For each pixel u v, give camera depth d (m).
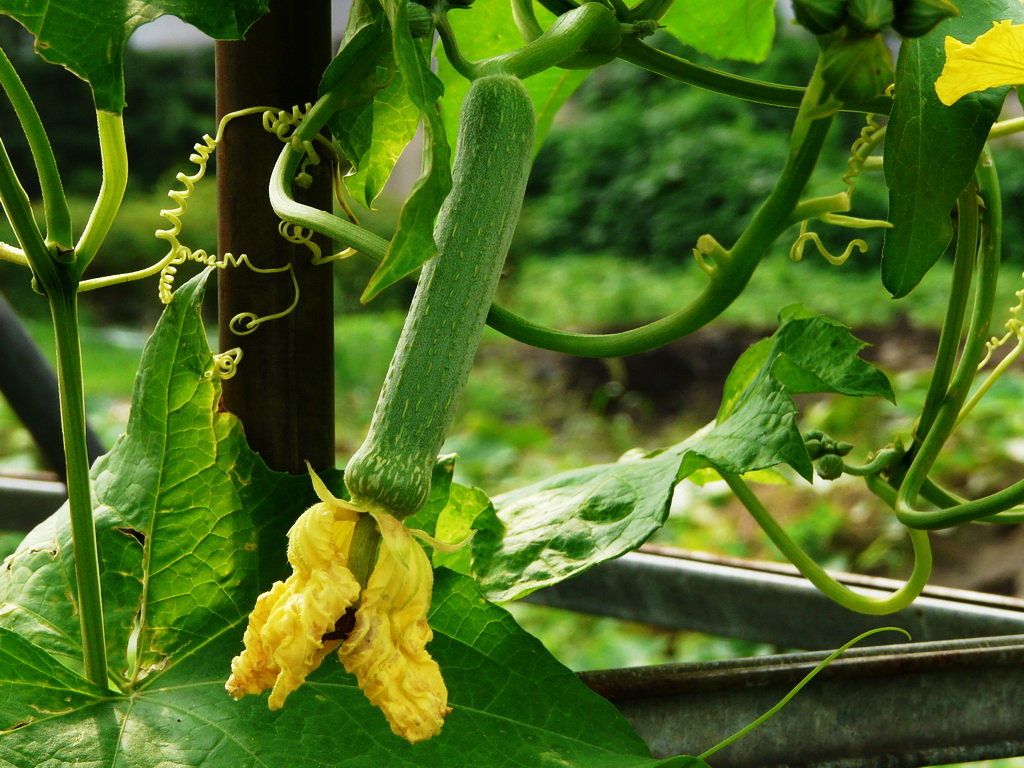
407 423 0.63
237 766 0.73
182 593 0.81
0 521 1.52
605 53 0.77
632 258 14.48
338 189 0.87
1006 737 0.82
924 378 5.76
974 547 4.60
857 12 0.64
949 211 0.78
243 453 0.83
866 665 0.79
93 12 0.65
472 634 0.81
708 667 0.79
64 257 0.73
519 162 0.65
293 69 0.85
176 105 17.05
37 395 1.24
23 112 0.71
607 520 0.82
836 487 4.95
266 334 0.87
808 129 0.72
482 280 0.64
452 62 0.70
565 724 0.77
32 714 0.73
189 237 13.84
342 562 0.61
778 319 0.91
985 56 0.73
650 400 9.40
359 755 0.74
